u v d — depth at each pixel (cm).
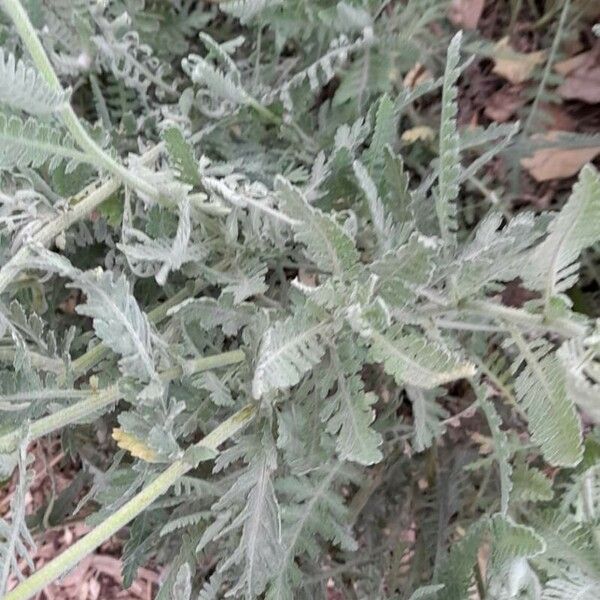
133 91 58
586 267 58
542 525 44
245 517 43
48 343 46
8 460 38
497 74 61
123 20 52
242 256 47
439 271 41
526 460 50
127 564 52
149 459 39
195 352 45
